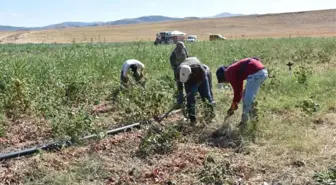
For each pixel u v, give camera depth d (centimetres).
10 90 895
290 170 564
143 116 800
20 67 1076
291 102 884
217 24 11056
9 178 550
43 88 962
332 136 682
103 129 734
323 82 1088
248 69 705
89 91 1019
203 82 775
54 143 658
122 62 1352
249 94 713
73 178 545
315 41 2419
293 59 1823
